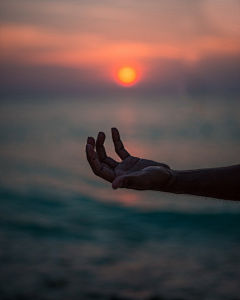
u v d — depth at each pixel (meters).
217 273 6.22
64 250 7.82
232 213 11.38
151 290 5.52
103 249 8.00
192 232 9.65
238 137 33.50
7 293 5.33
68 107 134.00
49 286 5.61
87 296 5.27
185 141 33.59
